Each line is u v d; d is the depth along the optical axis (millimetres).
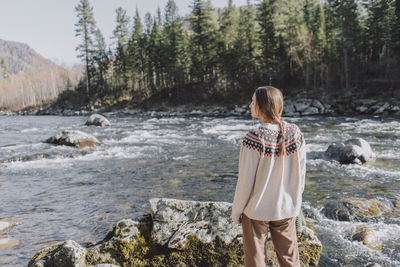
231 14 64500
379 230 4570
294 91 50469
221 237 3359
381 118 29047
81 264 3209
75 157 11625
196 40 63531
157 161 10820
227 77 59500
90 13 73625
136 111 60312
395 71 43750
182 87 64250
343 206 5422
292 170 1955
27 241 4566
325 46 49781
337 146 10461
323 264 3541
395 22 45312
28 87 107438
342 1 47125
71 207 6125
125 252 3414
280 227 2006
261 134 1901
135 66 73312
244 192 1918
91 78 83188
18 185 7836
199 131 20719
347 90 44812
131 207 6090
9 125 28328
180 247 3383
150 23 90812
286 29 56938
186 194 6949
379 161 10023
